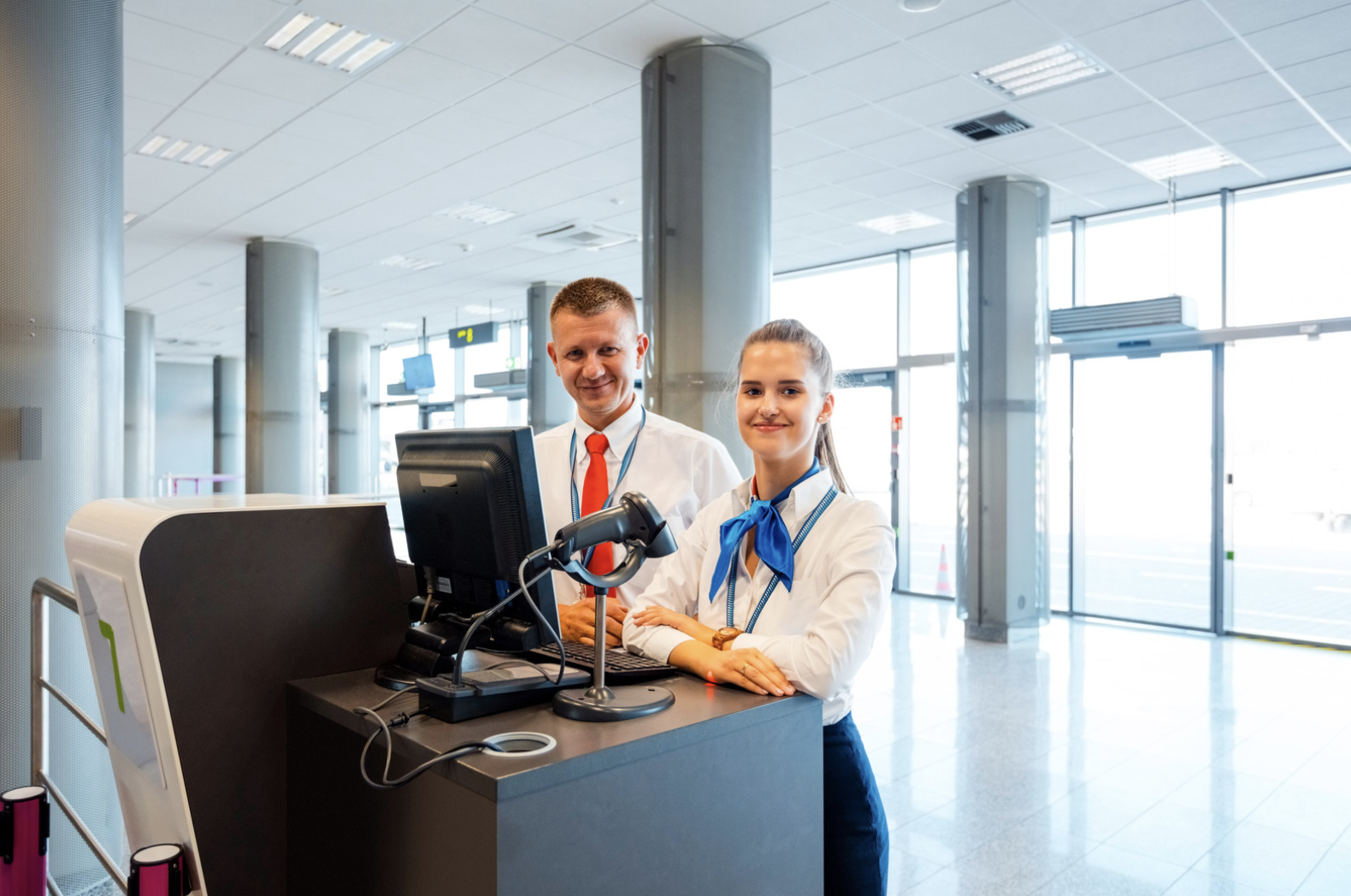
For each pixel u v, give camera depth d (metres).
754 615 1.46
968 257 6.63
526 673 1.19
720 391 4.22
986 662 5.74
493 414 14.12
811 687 1.25
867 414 9.20
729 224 4.31
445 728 1.08
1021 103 5.11
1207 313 6.79
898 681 5.23
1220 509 6.73
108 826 2.84
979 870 2.82
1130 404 7.45
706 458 2.04
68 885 2.73
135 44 4.44
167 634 1.26
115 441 3.01
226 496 1.62
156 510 1.33
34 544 2.75
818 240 8.34
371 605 1.45
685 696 1.23
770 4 4.00
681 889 1.08
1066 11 4.05
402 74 4.80
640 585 1.92
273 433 8.44
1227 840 3.06
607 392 1.93
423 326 13.95
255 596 1.33
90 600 1.46
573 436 2.09
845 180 6.51
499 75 4.80
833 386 1.56
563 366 1.94
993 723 4.38
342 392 14.25
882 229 7.96
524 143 5.87
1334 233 6.27
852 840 1.44
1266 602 7.34
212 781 1.29
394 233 8.25
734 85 4.36
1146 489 7.34
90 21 2.91
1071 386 7.66
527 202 7.25
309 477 8.63
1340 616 6.87
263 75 4.82
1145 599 7.63
